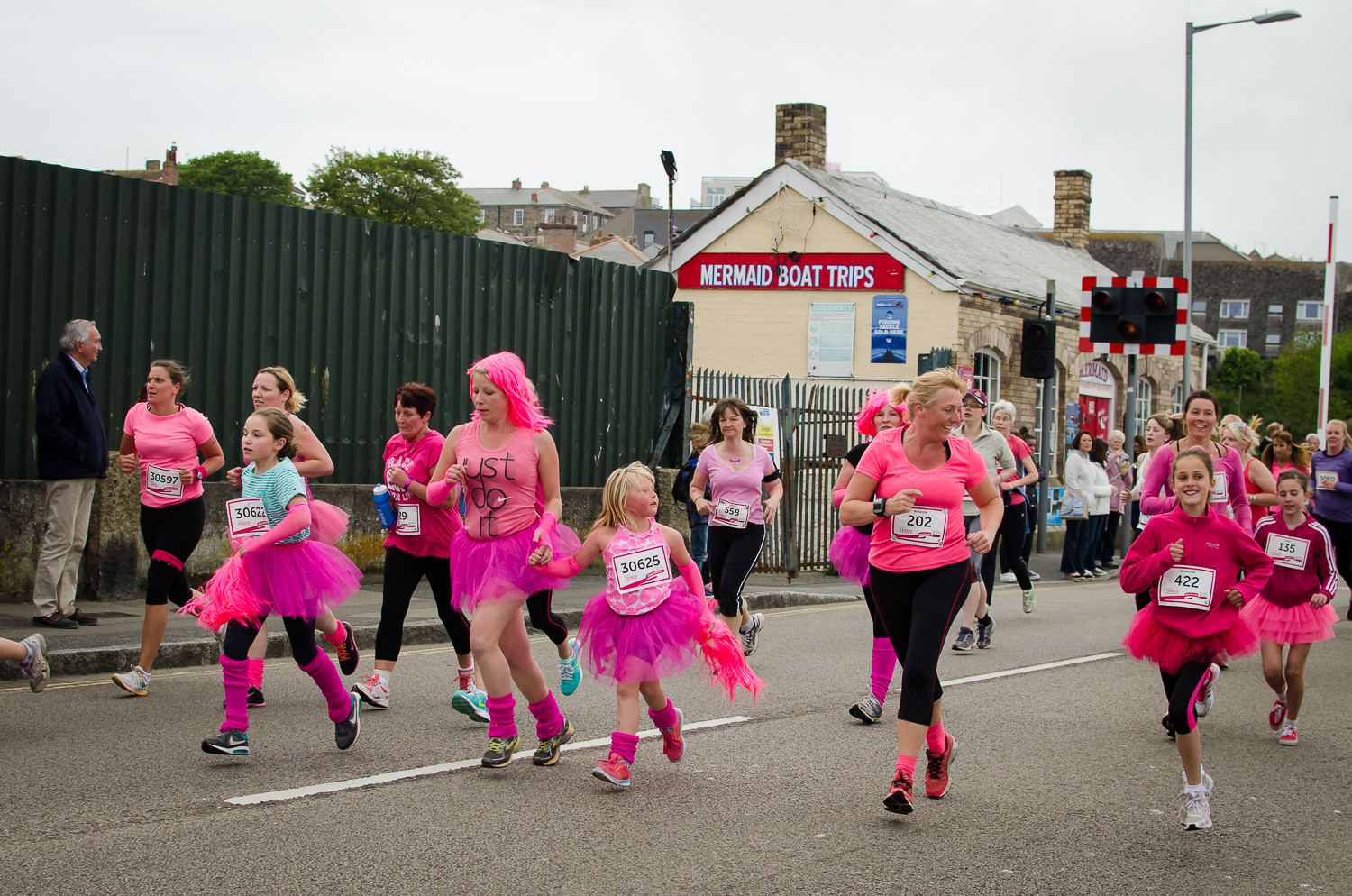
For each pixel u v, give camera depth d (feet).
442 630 31.40
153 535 23.48
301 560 18.86
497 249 42.50
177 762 18.34
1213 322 275.39
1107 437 83.10
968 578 17.11
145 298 33.88
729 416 27.55
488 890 13.46
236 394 35.81
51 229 32.14
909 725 16.38
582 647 18.03
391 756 19.07
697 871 14.33
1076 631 35.96
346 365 38.50
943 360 58.18
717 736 21.30
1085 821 16.98
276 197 215.72
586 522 44.75
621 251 188.75
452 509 21.74
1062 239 106.93
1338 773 20.31
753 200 70.79
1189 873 14.98
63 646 25.48
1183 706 16.71
